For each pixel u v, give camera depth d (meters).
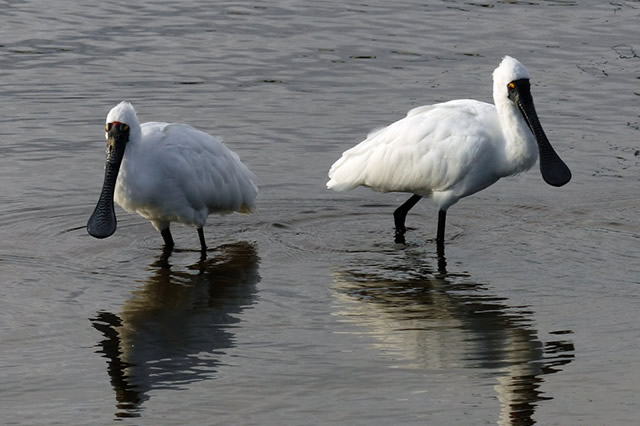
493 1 27.05
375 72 22.70
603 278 14.53
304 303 13.75
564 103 21.23
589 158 18.98
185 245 15.91
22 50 23.70
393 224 16.89
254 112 20.73
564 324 13.06
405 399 11.09
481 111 16.16
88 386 11.41
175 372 11.74
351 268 15.02
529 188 18.11
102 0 27.03
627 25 25.39
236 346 12.42
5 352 12.20
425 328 12.96
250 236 16.27
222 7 26.59
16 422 10.59
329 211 17.27
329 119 20.44
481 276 14.69
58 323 13.03
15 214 16.55
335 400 11.05
